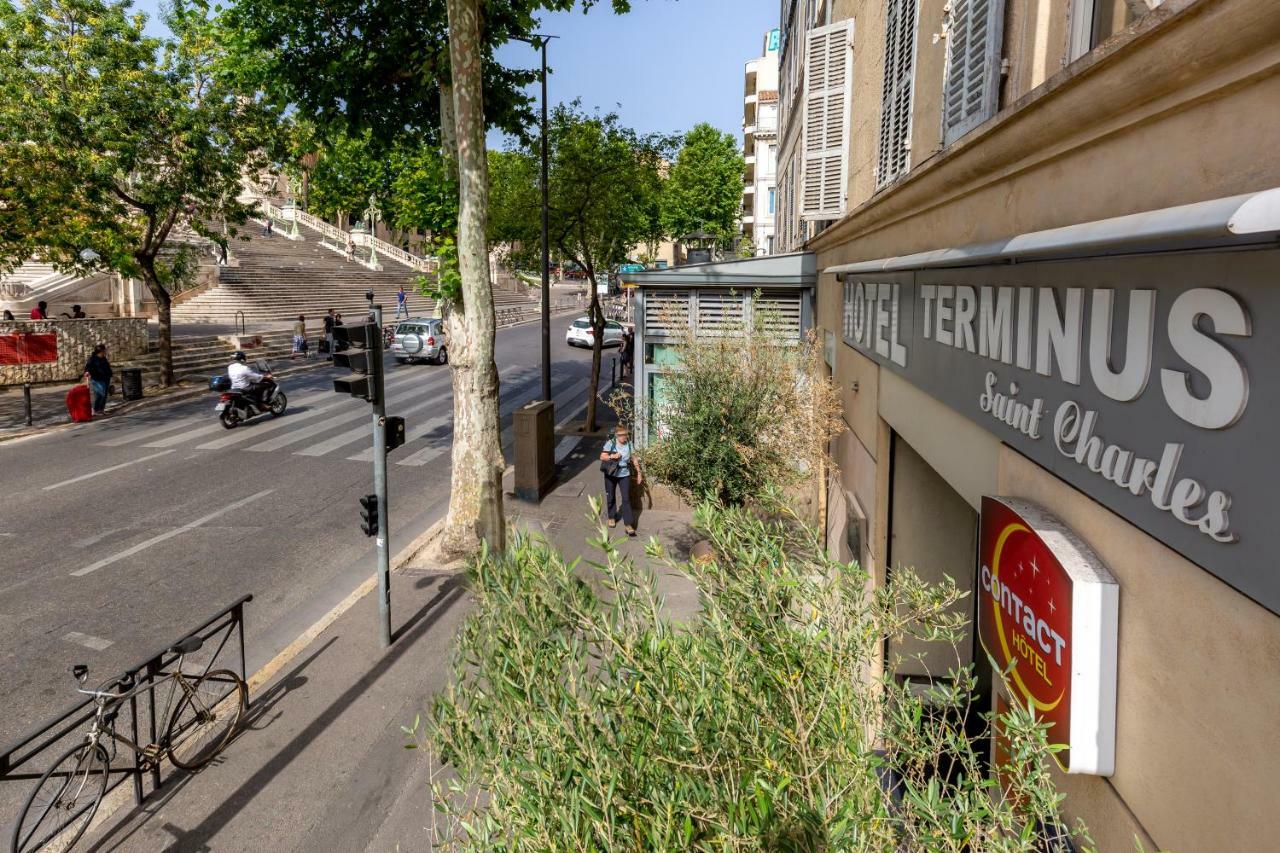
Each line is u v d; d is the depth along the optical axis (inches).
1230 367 63.0
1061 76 89.0
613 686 91.7
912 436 196.7
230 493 516.4
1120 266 82.7
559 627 100.9
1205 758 68.2
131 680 222.1
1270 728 58.6
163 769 241.1
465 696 104.4
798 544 109.3
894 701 98.1
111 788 221.8
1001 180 124.0
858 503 281.9
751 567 96.1
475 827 88.2
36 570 384.5
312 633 325.4
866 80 274.8
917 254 174.7
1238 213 53.9
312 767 240.2
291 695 280.5
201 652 311.9
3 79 690.2
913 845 74.4
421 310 1867.6
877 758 80.2
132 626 329.1
